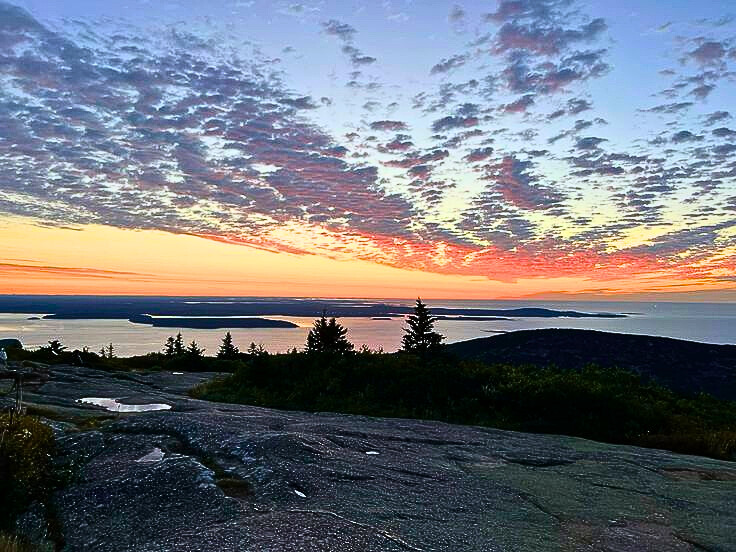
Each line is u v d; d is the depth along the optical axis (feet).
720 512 26.78
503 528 23.18
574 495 28.43
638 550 21.76
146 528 22.30
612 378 63.93
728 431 46.70
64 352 96.63
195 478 26.58
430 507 25.08
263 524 21.45
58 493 26.50
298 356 69.82
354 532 20.92
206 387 66.59
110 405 52.29
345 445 35.27
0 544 20.76
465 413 52.01
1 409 42.34
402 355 70.44
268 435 33.27
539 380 55.16
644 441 44.39
